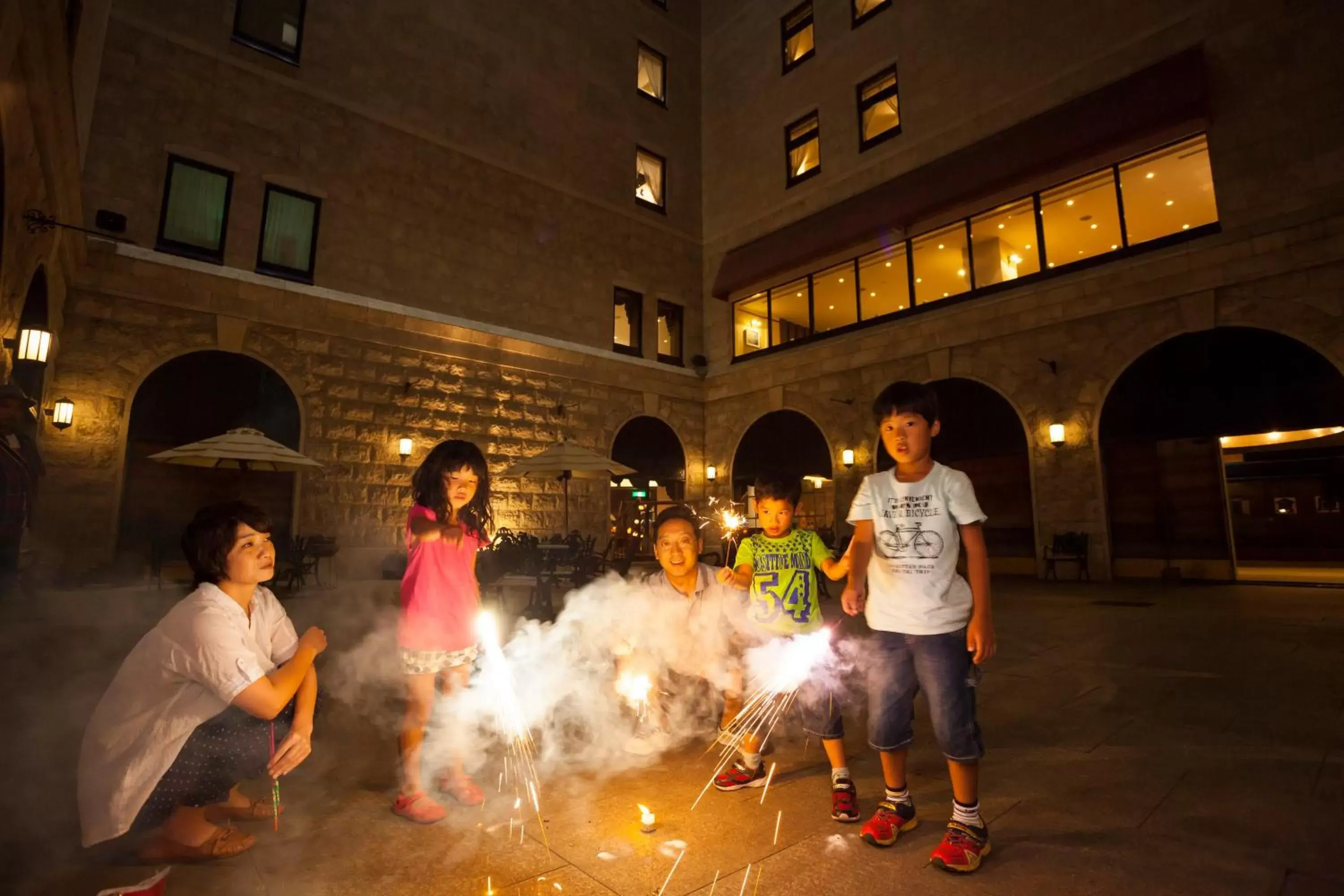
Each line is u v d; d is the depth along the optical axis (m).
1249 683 4.73
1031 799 2.88
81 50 8.88
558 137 17.45
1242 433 10.92
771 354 18.25
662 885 2.19
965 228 15.09
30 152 5.96
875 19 17.08
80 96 9.14
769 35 19.62
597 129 18.38
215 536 2.43
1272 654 5.66
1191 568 11.63
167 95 11.70
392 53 14.65
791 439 17.69
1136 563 12.16
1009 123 14.33
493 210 15.99
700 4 21.72
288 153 13.02
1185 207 12.89
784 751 3.59
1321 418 10.22
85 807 2.21
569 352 16.73
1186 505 11.76
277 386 12.42
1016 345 13.57
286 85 13.09
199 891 2.12
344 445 13.07
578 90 18.03
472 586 3.07
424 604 2.90
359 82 14.09
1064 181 13.27
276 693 2.38
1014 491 13.62
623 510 18.06
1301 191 10.61
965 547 2.54
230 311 11.84
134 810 2.21
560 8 17.89
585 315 17.48
